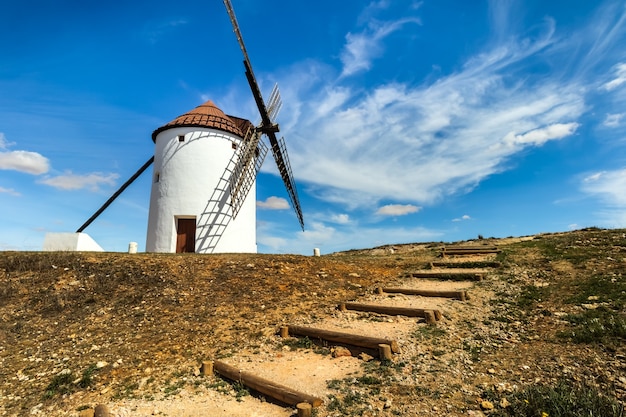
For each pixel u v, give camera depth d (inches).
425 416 192.9
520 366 237.0
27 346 331.6
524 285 422.9
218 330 359.3
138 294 455.2
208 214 917.8
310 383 240.5
